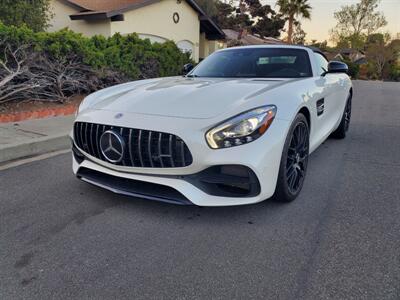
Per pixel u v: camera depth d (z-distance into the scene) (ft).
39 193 11.00
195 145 8.29
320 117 12.69
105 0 43.88
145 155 8.74
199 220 9.23
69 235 8.57
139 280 6.92
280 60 13.43
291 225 8.96
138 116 9.02
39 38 22.74
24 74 22.03
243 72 13.17
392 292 6.50
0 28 20.98
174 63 33.71
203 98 9.46
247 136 8.35
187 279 6.93
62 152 15.55
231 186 8.77
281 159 9.06
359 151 15.94
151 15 42.96
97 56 25.72
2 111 20.53
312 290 6.59
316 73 13.17
